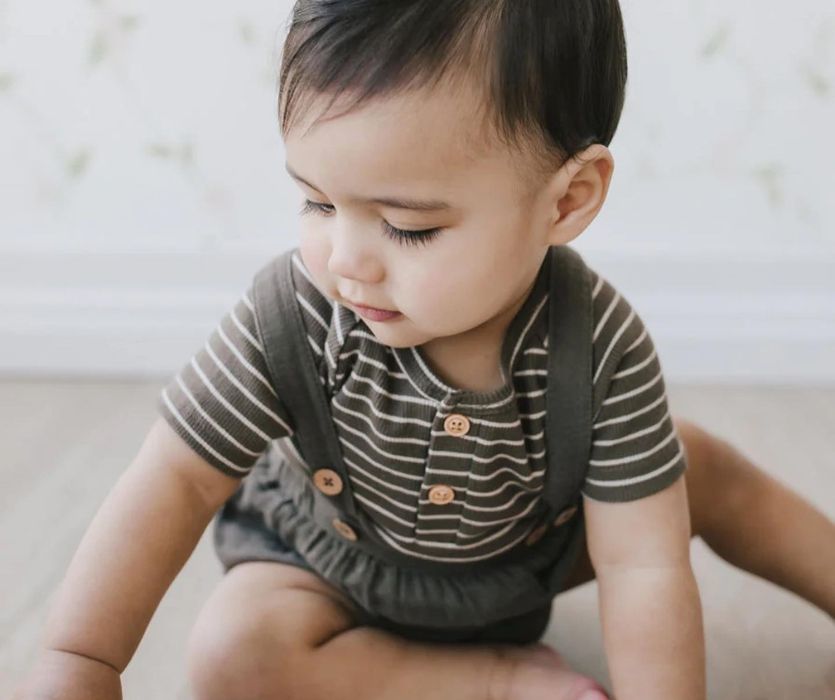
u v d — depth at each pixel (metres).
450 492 0.70
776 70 1.34
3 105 1.33
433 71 0.54
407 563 0.76
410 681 0.76
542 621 0.84
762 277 1.41
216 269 1.38
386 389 0.67
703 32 1.33
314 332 0.67
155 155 1.36
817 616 0.94
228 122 1.34
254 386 0.68
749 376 1.44
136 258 1.37
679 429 0.86
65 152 1.35
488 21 0.54
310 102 0.55
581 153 0.60
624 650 0.69
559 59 0.57
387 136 0.54
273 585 0.78
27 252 1.36
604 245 1.41
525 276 0.62
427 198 0.55
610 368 0.68
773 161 1.38
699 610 0.69
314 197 0.59
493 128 0.55
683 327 1.42
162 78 1.32
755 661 0.88
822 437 1.28
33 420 1.26
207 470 0.69
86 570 0.66
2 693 0.80
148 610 0.68
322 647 0.75
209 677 0.73
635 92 1.35
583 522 0.77
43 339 1.38
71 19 1.29
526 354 0.67
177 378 0.70
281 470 0.82
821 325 1.42
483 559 0.76
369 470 0.71
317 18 0.55
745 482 0.88
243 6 1.29
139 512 0.68
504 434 0.67
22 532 1.02
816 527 0.88
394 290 0.59
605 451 0.69
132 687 0.82
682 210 1.41
